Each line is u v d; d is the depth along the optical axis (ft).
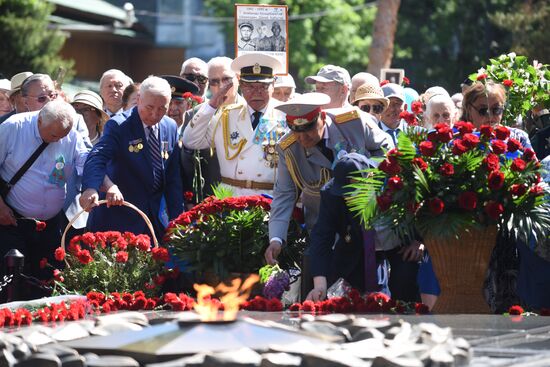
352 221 31.42
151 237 41.57
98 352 16.06
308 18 199.62
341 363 15.24
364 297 29.07
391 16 143.64
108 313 27.02
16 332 19.63
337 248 32.01
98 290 35.73
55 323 23.73
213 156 44.52
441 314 26.37
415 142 30.25
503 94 35.58
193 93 47.83
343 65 204.33
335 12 202.90
